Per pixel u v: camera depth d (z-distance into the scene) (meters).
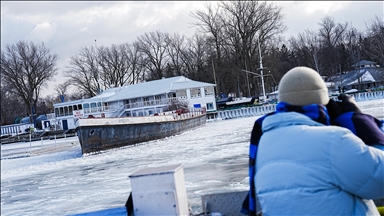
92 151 34.97
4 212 14.86
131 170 21.97
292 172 2.55
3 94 103.88
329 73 36.41
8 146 68.88
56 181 22.12
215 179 14.49
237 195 3.46
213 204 3.49
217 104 69.94
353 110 2.86
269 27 69.19
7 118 106.56
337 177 2.47
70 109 77.94
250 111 63.22
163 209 3.28
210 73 81.50
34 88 93.06
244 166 16.62
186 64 91.56
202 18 75.06
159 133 41.12
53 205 14.68
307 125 2.66
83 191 16.92
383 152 2.69
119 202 13.40
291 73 2.81
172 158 24.28
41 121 87.38
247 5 69.56
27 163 37.19
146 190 3.30
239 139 29.78
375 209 2.75
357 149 2.43
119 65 97.75
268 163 2.68
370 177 2.40
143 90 71.44
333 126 2.62
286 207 2.57
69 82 98.12
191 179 15.25
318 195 2.49
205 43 85.31
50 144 59.97
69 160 33.66
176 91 67.88
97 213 3.60
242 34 70.38
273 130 2.76
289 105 2.78
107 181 18.98
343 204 2.48
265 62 68.81
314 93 2.75
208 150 25.44
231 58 75.50
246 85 74.19
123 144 37.22
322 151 2.51
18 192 20.11
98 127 35.19
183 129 46.66
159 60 95.50
